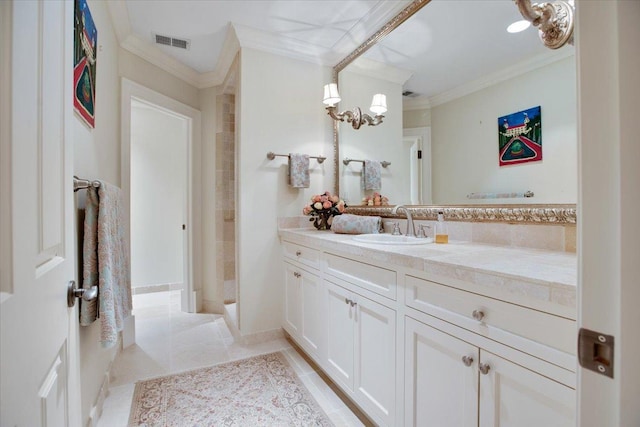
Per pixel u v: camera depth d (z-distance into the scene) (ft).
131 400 5.43
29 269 1.80
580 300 1.35
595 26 1.27
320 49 8.20
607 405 1.25
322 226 7.81
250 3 6.46
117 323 4.68
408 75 6.46
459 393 3.24
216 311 10.18
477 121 5.17
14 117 1.66
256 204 7.77
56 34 2.34
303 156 7.95
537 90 4.31
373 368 4.50
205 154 10.28
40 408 1.92
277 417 4.99
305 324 6.69
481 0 5.08
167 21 7.07
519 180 4.54
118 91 7.45
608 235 1.25
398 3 6.29
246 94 7.59
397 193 6.80
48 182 2.16
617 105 1.20
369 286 4.59
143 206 12.17
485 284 2.92
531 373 2.60
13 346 1.58
